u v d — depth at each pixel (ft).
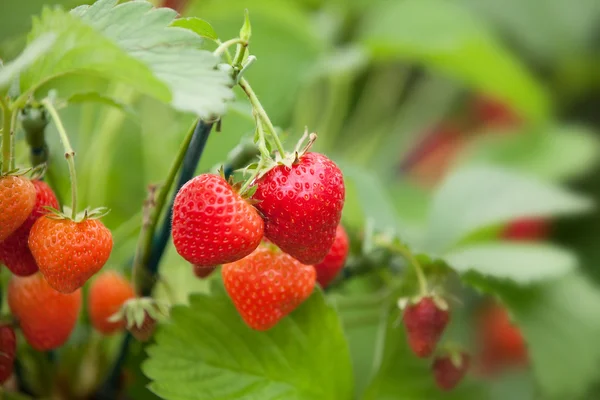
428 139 3.74
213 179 1.87
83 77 2.46
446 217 2.69
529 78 3.17
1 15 2.50
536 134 3.43
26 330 2.02
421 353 2.13
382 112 3.58
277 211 1.87
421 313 2.12
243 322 2.09
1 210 1.82
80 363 2.25
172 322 2.08
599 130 3.65
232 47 2.40
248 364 2.10
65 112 2.60
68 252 1.87
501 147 3.43
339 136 3.55
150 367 2.05
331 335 2.12
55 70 1.79
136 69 1.70
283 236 1.89
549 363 2.38
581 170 3.22
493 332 2.75
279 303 1.98
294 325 2.10
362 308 2.35
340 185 1.90
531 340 2.39
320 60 3.09
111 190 2.61
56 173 2.32
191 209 1.86
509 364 2.74
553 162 3.27
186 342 2.07
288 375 2.11
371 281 2.61
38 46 1.70
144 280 2.06
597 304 2.48
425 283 2.14
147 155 2.60
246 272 1.97
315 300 2.10
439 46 3.01
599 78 3.67
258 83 2.99
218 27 2.93
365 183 2.60
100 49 1.72
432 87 3.68
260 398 2.08
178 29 1.82
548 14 3.68
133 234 2.38
